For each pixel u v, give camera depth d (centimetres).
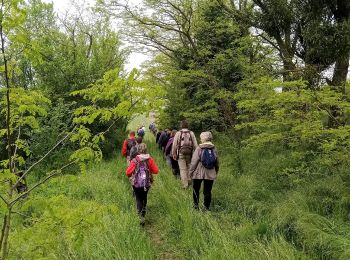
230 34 1346
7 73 281
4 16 255
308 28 952
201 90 1206
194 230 591
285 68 1017
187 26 1437
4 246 282
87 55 1736
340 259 459
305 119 678
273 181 821
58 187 828
